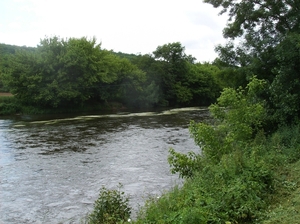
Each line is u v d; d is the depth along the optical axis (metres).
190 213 5.30
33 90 44.00
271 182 6.88
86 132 24.84
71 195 10.52
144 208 7.68
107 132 24.89
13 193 10.84
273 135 12.20
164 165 14.37
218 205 5.89
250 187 6.41
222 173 7.22
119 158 15.95
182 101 68.62
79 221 8.34
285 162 8.86
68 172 13.41
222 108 10.59
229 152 9.29
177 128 27.11
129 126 28.64
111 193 7.66
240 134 9.78
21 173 13.34
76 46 48.97
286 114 13.12
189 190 7.28
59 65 46.72
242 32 18.95
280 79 13.31
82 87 49.22
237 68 18.61
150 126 28.62
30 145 19.47
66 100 47.59
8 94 56.09
